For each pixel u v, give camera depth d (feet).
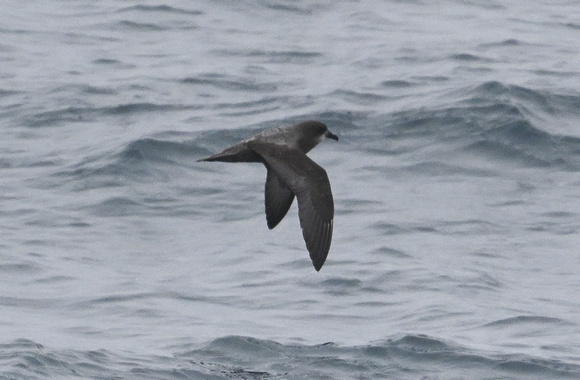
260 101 141.69
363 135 129.39
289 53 162.91
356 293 91.09
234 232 107.04
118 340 80.02
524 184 117.91
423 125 130.62
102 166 120.47
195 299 90.33
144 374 72.69
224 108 139.74
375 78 148.87
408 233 105.40
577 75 149.18
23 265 97.40
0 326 82.69
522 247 102.83
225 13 181.78
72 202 113.50
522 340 81.05
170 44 168.55
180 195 115.55
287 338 80.69
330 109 136.26
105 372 72.69
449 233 105.50
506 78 146.41
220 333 81.66
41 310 87.56
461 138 127.03
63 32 173.27
